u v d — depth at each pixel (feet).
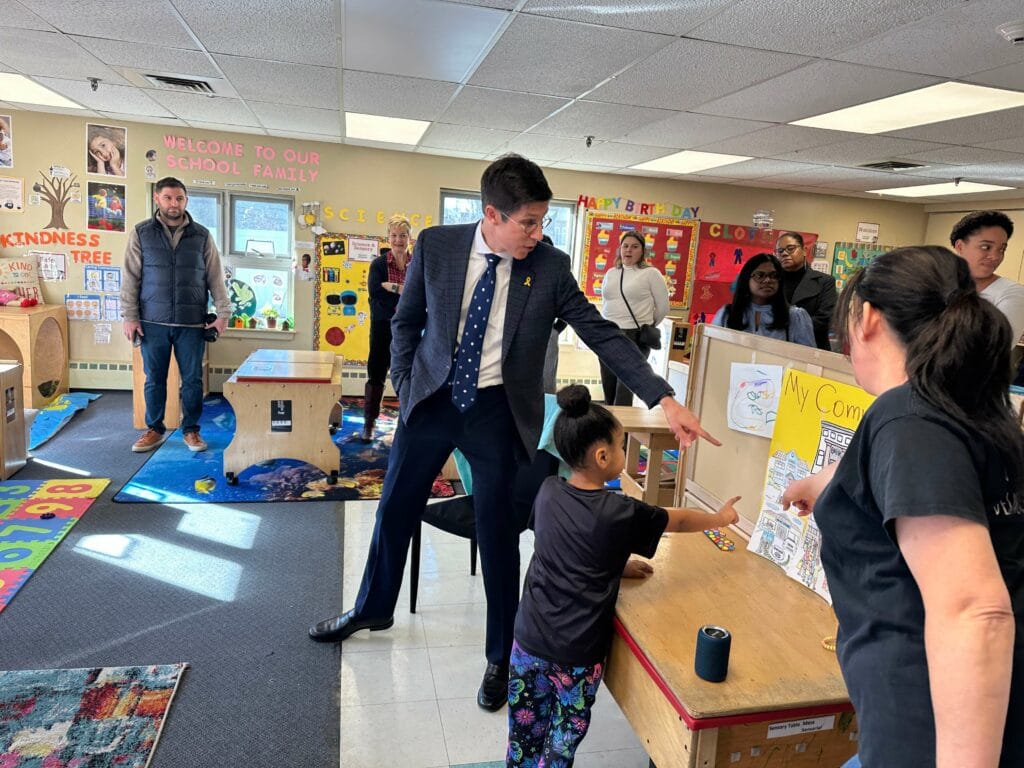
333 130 16.80
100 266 17.88
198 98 14.26
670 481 9.32
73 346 18.08
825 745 3.70
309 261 18.97
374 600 7.11
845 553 2.59
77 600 7.82
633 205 21.06
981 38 8.34
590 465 4.81
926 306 2.43
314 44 10.27
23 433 12.24
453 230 5.76
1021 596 2.24
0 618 7.34
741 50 9.36
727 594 4.64
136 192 17.74
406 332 6.16
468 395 5.68
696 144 15.74
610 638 4.58
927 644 2.01
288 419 11.83
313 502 11.35
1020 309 7.84
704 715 3.40
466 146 17.78
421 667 6.86
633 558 5.15
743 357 5.65
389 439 15.42
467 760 5.58
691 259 21.70
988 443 2.22
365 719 6.03
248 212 18.63
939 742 1.92
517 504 7.30
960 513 2.03
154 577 8.48
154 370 13.38
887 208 23.25
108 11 9.39
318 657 6.95
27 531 9.52
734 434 5.79
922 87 10.53
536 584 4.75
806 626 4.26
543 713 4.85
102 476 12.01
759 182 20.66
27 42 10.95
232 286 18.80
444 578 8.84
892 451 2.25
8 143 16.88
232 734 5.75
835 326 2.88
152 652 6.88
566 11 8.34
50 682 6.27
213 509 10.80
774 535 5.11
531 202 5.03
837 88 10.80
